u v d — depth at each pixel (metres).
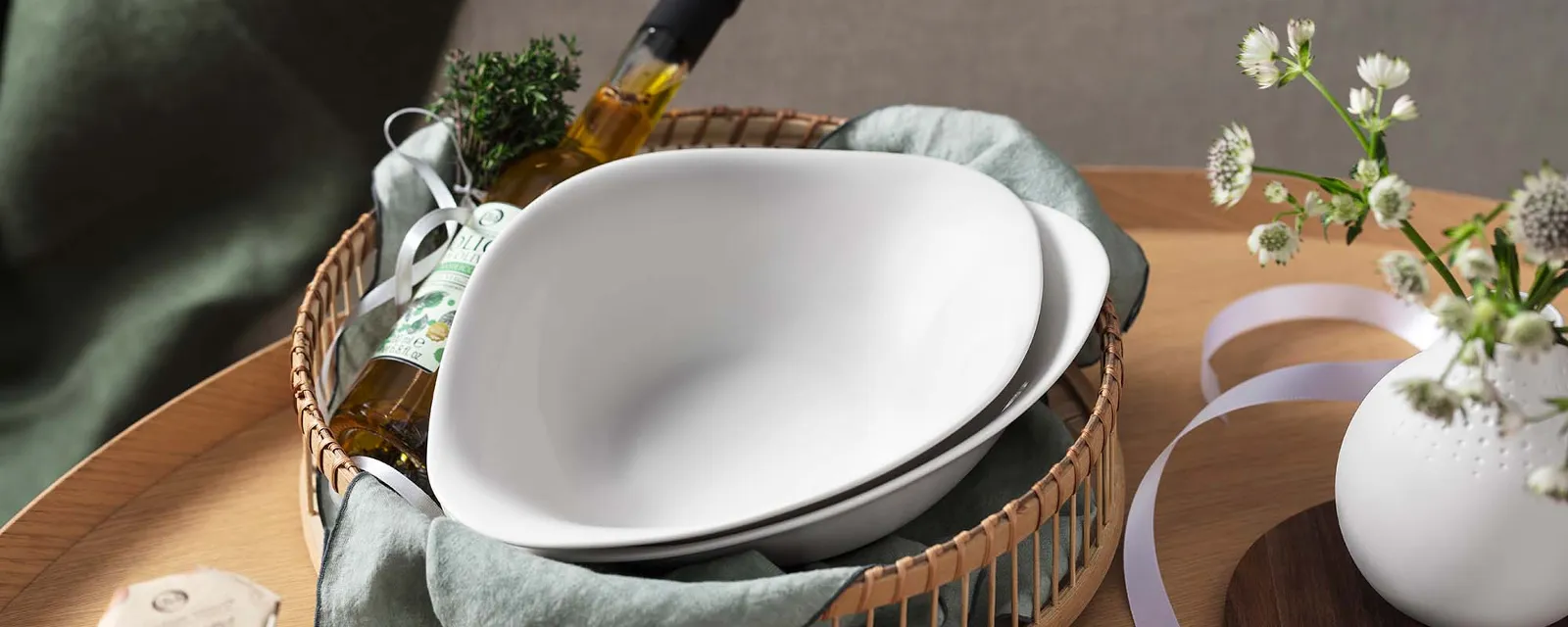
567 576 0.43
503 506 0.46
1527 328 0.37
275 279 0.96
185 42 0.91
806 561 0.50
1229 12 1.60
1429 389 0.38
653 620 0.41
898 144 0.74
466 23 1.01
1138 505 0.57
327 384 0.64
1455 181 1.71
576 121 0.73
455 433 0.49
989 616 0.48
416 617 0.48
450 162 0.71
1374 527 0.49
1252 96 1.65
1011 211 0.61
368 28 0.95
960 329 0.60
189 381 0.96
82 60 0.90
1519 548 0.45
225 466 0.68
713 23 0.69
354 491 0.49
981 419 0.52
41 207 0.93
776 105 1.66
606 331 0.61
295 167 0.97
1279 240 0.44
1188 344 0.77
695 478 0.56
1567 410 0.38
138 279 0.97
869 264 0.65
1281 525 0.59
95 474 0.63
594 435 0.58
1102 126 1.67
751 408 0.60
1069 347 0.54
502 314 0.55
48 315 0.97
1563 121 1.64
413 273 0.65
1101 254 0.59
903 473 0.48
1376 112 0.44
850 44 1.62
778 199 0.64
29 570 0.59
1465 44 1.61
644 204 0.62
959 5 1.59
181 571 0.60
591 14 1.55
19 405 0.96
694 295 0.64
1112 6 1.59
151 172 0.94
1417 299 0.38
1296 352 0.76
